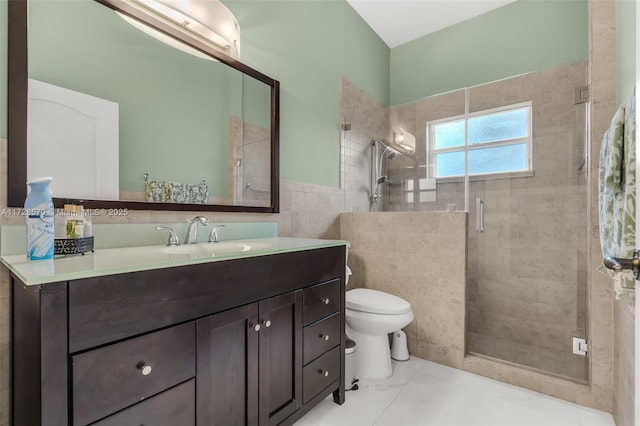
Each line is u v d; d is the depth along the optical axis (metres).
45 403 0.66
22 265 0.77
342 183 2.50
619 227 1.04
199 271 0.93
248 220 1.71
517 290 2.09
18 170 0.98
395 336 2.08
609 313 1.52
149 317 0.82
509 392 1.68
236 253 1.04
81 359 0.70
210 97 1.52
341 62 2.55
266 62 1.84
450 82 2.99
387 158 2.75
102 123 1.17
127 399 0.78
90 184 1.13
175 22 1.38
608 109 1.54
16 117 0.98
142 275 0.81
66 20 1.08
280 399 1.20
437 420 1.44
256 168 1.74
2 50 0.97
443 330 2.01
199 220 1.37
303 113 2.12
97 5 1.16
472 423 1.42
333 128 2.43
